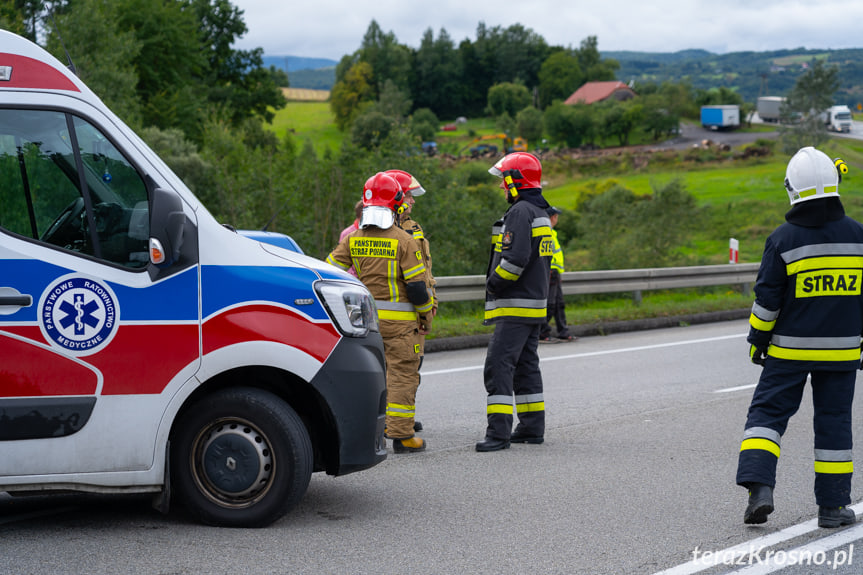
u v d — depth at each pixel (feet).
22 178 14.88
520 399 23.57
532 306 22.84
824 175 15.80
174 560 14.12
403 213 24.81
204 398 15.76
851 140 383.65
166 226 14.70
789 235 15.87
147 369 15.19
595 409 28.09
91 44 103.45
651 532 15.98
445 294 46.06
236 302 15.58
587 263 77.10
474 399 29.71
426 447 23.08
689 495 18.48
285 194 62.90
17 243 14.78
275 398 15.80
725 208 187.73
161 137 91.76
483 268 65.21
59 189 15.03
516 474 20.21
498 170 23.49
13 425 14.67
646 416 27.02
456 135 576.61
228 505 15.84
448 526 16.24
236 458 15.71
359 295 16.56
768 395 16.21
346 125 545.85
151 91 167.94
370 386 16.35
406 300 22.29
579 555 14.71
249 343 15.55
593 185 302.25
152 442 15.25
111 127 15.23
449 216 63.57
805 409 27.99
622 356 39.58
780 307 16.07
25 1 98.63
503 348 22.76
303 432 15.84
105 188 15.17
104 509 17.01
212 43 209.36
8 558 14.12
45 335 14.79
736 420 26.40
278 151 66.80
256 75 213.87
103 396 15.03
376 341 16.87
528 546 15.14
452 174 65.82
